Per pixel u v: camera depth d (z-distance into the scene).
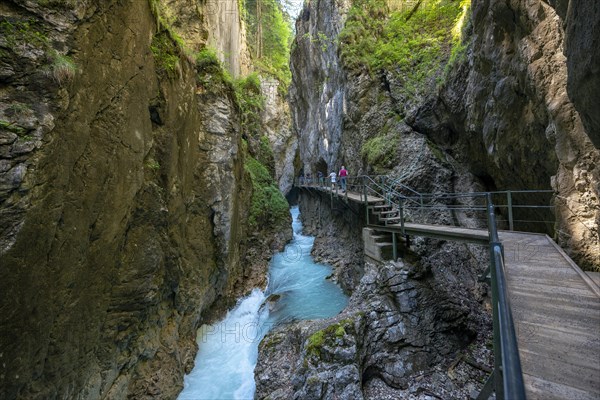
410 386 7.08
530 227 8.98
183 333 8.53
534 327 3.02
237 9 20.80
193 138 9.18
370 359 7.41
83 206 4.69
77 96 4.42
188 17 11.47
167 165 7.33
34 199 3.74
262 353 8.39
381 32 16.66
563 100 5.02
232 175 10.98
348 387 6.39
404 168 12.66
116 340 5.80
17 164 3.53
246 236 14.43
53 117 3.91
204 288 9.44
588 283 3.82
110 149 5.30
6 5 3.64
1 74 3.48
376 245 9.65
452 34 13.87
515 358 1.59
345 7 18.38
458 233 7.02
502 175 9.49
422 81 13.82
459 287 9.49
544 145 6.43
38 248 3.86
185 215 8.59
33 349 3.89
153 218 6.78
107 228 5.34
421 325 8.00
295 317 10.39
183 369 7.99
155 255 6.66
